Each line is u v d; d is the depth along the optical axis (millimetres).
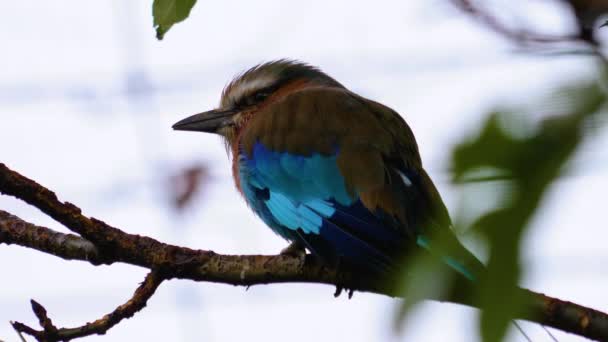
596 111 3678
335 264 10469
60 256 9477
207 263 9586
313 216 11531
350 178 11297
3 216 9633
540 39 4504
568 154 3699
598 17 4012
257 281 9820
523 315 4090
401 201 10719
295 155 12125
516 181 3832
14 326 8602
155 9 7008
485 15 5102
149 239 9375
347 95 12797
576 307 8328
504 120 3973
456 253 4523
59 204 9031
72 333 8711
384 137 11797
